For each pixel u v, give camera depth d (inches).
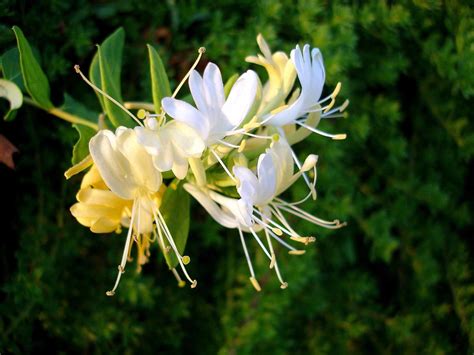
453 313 11.0
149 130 5.3
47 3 8.5
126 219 6.7
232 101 5.6
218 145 5.9
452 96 9.7
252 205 5.8
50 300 9.0
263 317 9.7
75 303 9.5
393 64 9.4
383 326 11.1
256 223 6.7
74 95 9.0
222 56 9.4
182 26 9.4
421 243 10.6
